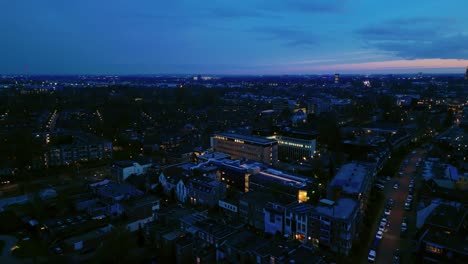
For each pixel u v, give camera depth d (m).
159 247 91.94
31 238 99.69
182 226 98.69
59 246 92.25
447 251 75.19
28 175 158.00
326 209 92.88
